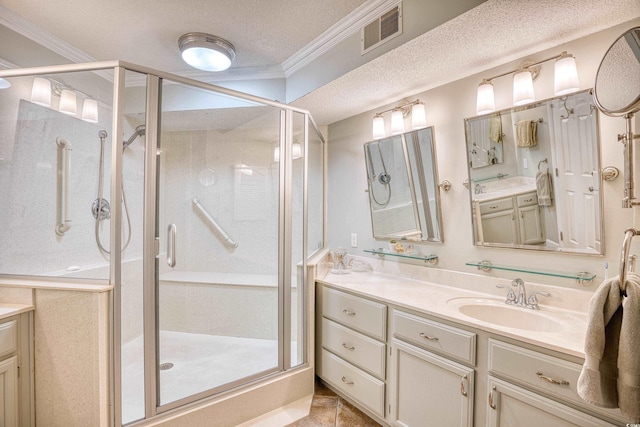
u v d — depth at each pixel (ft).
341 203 9.12
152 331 5.19
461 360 4.42
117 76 4.94
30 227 5.91
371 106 7.94
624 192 3.89
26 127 5.91
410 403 5.13
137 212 5.39
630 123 3.83
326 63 6.64
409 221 7.19
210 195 7.97
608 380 3.06
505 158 5.46
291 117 6.92
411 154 7.09
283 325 6.60
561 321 4.32
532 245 5.16
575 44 4.73
